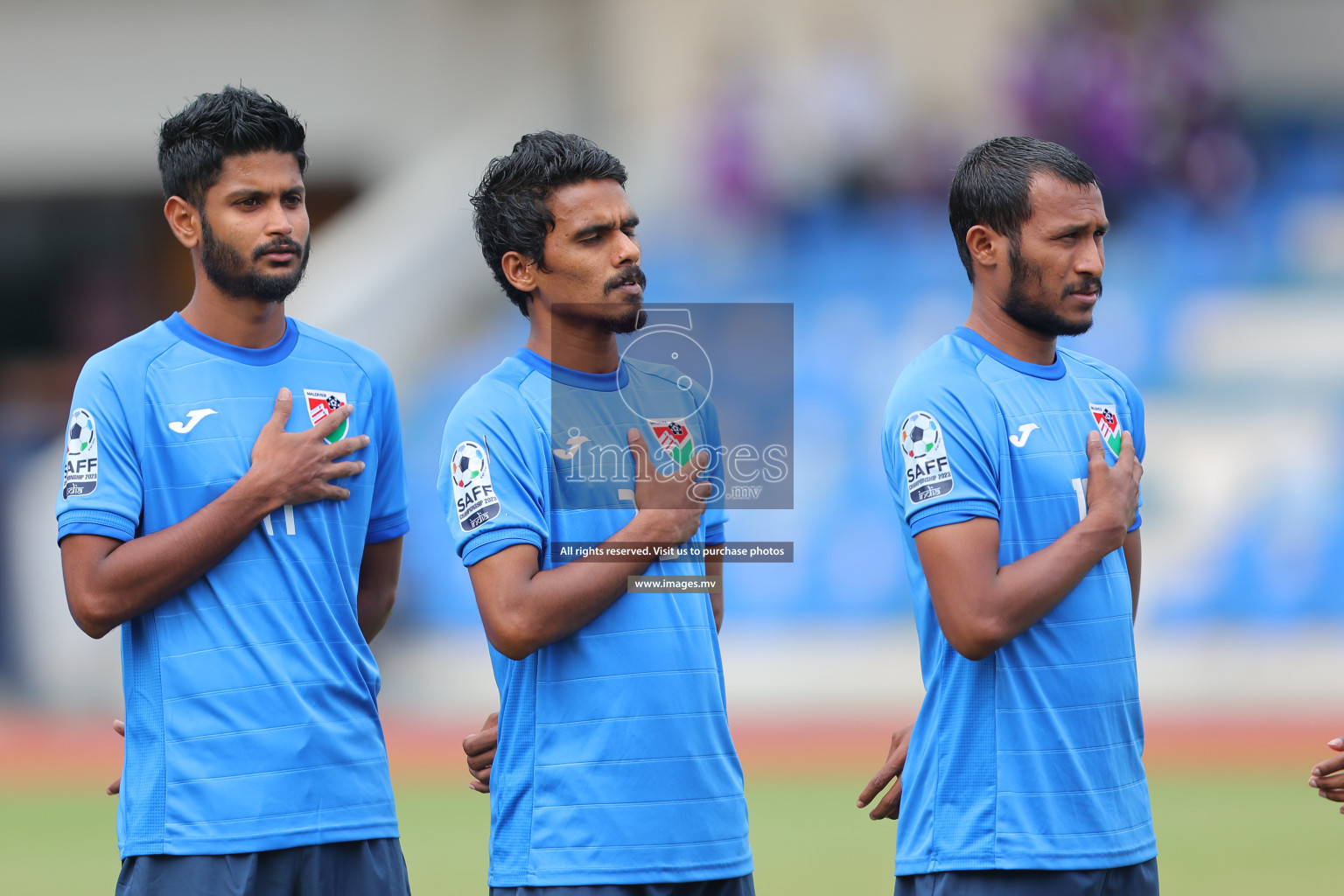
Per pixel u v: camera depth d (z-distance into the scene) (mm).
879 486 43719
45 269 60625
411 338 52375
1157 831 25078
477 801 28875
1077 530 11367
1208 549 42938
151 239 60656
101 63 59781
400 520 13586
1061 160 11719
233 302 12469
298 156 12492
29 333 60594
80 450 12125
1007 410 11773
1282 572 42531
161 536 11859
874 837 24828
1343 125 58750
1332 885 21250
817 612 42188
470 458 11953
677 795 11797
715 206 52625
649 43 55125
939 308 49188
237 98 12227
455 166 57281
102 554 11898
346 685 12344
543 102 58656
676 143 54188
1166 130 50906
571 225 11938
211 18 59906
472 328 53219
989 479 11578
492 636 11641
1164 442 44500
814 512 43188
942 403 11703
